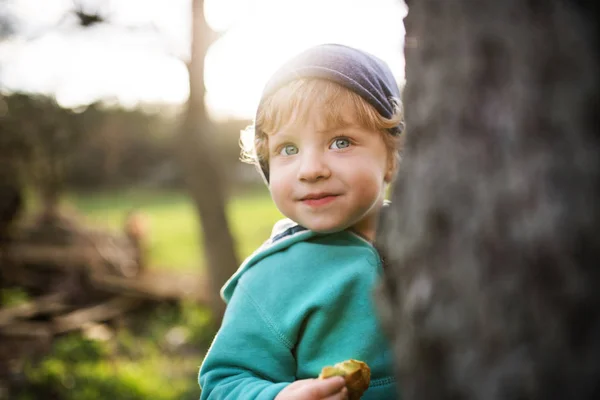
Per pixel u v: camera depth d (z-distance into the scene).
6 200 8.89
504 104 0.86
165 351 7.50
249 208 19.28
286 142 1.42
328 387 1.19
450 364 0.91
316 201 1.39
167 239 14.84
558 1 0.85
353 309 1.41
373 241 1.52
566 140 0.83
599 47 0.84
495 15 0.88
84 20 7.63
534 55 0.85
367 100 1.41
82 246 9.41
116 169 20.27
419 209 0.95
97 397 5.73
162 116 15.39
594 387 0.81
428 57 0.95
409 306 0.97
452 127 0.91
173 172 21.84
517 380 0.84
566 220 0.82
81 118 9.60
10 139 8.95
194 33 7.78
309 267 1.47
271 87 1.44
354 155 1.39
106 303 8.62
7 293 8.12
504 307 0.85
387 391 1.40
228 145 22.95
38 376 5.85
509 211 0.85
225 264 8.04
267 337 1.42
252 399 1.28
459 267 0.89
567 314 0.82
